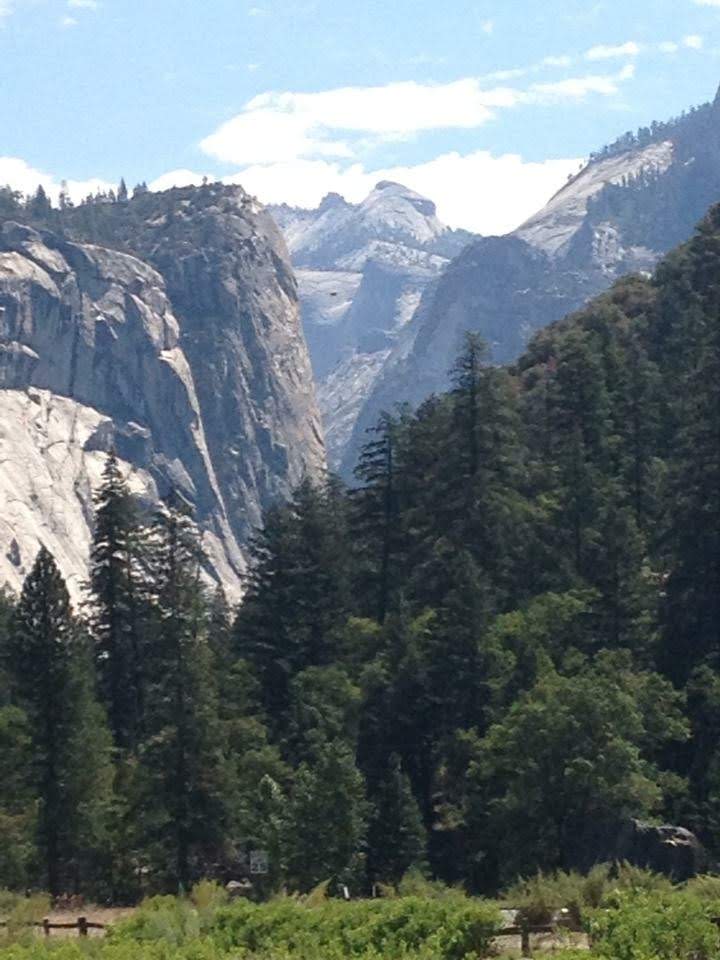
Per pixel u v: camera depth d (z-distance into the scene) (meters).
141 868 60.78
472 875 57.62
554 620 66.75
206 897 34.00
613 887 32.56
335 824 53.00
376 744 66.00
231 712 65.69
